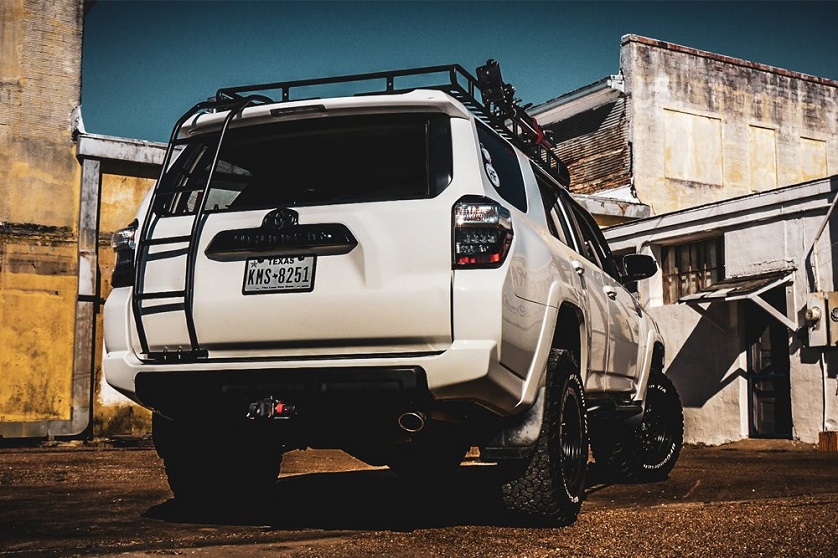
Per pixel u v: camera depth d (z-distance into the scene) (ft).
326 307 11.50
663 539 11.77
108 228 45.16
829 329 37.14
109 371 12.70
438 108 12.06
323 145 12.48
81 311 43.80
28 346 43.04
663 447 21.44
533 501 12.48
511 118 15.44
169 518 13.83
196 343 12.12
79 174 44.93
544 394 12.46
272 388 11.57
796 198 39.63
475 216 11.37
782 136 70.95
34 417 42.83
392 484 19.88
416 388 11.07
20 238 43.45
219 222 12.25
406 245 11.41
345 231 11.60
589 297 15.29
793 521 13.41
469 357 10.98
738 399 42.04
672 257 47.57
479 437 12.47
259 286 11.85
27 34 44.91
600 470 20.88
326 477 21.88
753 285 39.81
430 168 11.82
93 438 43.75
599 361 16.11
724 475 23.26
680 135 66.59
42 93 44.83
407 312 11.23
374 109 12.25
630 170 64.80
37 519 13.67
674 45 67.05
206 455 13.74
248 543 11.39
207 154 13.35
